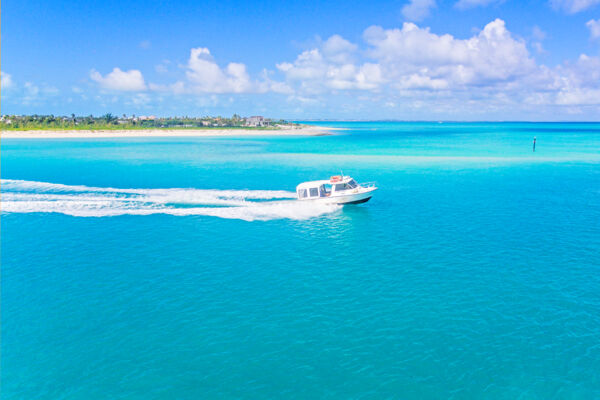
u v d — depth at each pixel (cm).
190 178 5856
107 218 3547
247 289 2169
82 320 1875
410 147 12138
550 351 1622
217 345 1684
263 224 3378
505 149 11131
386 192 4781
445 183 5434
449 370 1521
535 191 4834
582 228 3241
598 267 2431
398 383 1459
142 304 2016
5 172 6438
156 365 1569
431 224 3372
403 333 1750
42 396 1420
